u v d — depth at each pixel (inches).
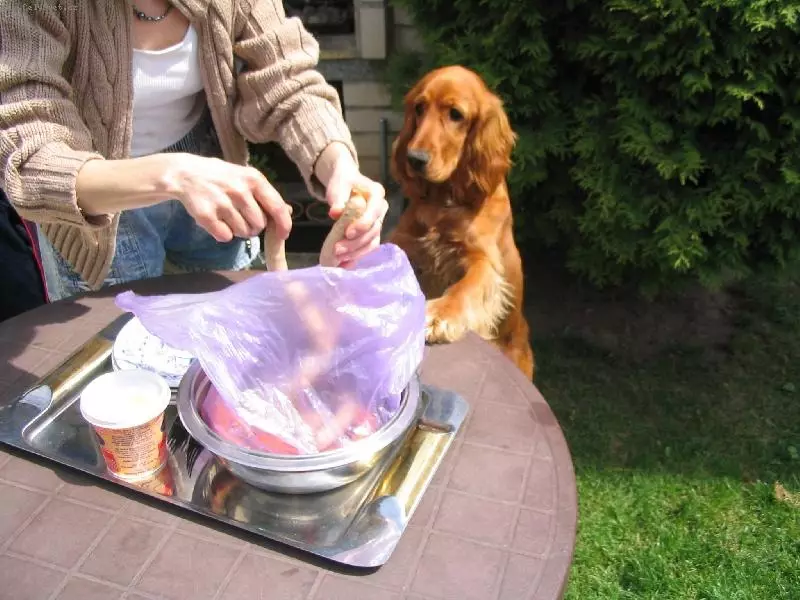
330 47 130.5
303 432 42.2
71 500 42.6
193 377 46.1
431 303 82.4
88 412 42.3
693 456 97.5
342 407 43.4
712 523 87.6
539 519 41.8
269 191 44.0
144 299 40.3
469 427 49.0
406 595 37.3
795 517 88.1
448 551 39.8
